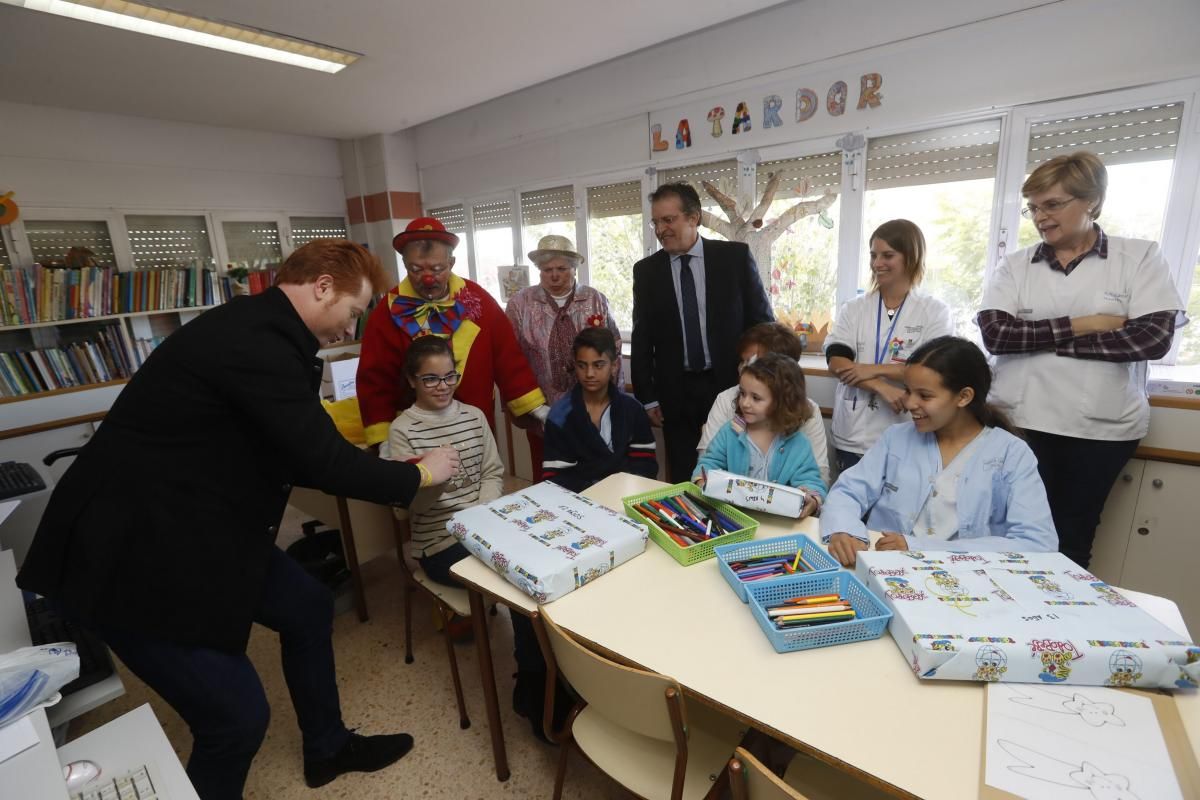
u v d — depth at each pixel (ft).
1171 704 2.46
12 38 7.36
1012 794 2.10
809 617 3.07
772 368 4.83
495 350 6.84
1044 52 6.29
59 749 2.82
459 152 13.19
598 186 10.89
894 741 2.39
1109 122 6.15
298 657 4.38
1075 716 2.41
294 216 14.30
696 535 4.16
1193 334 6.15
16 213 10.23
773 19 8.04
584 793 4.54
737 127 8.73
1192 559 5.92
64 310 10.56
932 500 4.27
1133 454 5.95
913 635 2.70
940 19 6.81
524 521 4.23
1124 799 2.04
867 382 6.12
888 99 7.36
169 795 2.56
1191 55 5.58
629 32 8.23
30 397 10.06
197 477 3.32
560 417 5.93
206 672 3.44
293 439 3.47
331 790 4.68
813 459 5.08
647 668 2.93
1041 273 5.52
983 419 4.17
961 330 7.52
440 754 4.99
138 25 7.32
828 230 8.29
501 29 7.89
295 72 9.21
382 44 8.19
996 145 6.84
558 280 7.56
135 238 11.88
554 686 3.62
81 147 10.96
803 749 2.41
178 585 3.27
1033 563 3.27
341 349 14.17
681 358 7.11
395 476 4.13
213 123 12.36
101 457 3.22
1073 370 5.30
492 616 7.02
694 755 3.46
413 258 5.96
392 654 6.39
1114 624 2.68
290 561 4.40
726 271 6.81
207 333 3.33
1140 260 5.06
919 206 7.53
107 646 3.75
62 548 3.21
